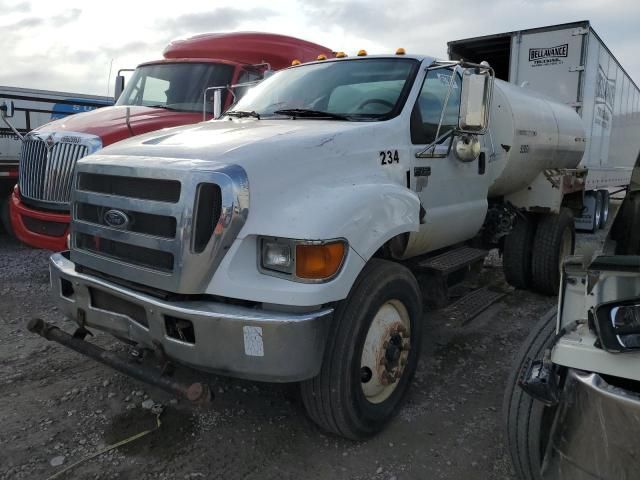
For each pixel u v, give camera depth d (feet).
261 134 10.96
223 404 12.34
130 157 10.48
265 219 9.44
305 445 10.96
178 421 11.61
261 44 27.02
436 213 13.99
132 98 25.00
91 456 10.32
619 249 9.27
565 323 8.23
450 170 14.55
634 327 6.72
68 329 16.57
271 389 13.09
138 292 10.07
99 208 10.81
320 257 9.35
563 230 21.58
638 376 6.79
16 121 31.37
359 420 10.63
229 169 9.29
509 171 18.37
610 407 6.64
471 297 16.70
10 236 30.89
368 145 11.69
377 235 10.50
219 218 9.12
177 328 9.51
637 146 51.60
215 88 18.89
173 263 9.41
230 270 9.32
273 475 9.98
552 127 20.85
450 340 16.78
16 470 9.84
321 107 13.92
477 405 12.79
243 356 9.17
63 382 13.16
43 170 19.35
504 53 34.17
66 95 33.91
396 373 11.69
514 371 9.23
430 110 14.14
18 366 13.97
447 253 15.94
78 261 11.28
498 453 10.87
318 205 9.71
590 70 30.58
